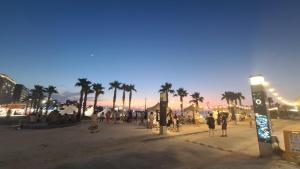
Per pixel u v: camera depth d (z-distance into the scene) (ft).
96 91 192.54
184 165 28.04
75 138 47.85
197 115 107.96
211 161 30.40
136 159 30.32
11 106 289.33
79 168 25.45
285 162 29.84
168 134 57.77
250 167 27.22
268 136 33.53
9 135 51.26
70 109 150.51
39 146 37.37
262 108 34.86
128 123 102.63
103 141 44.42
